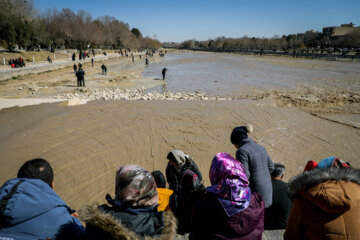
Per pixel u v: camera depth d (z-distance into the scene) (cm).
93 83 2683
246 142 335
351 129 1069
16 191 172
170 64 5538
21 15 6191
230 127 1115
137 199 167
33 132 1058
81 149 900
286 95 1902
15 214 161
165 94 1977
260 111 1356
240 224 192
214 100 1645
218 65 5150
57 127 1116
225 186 196
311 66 4544
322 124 1139
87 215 161
